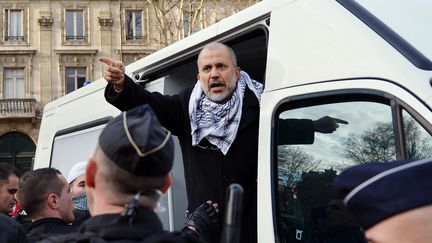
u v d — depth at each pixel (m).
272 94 3.34
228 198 1.85
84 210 4.63
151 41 35.56
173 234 1.76
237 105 3.66
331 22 3.06
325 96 3.00
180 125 3.89
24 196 3.69
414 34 2.80
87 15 35.69
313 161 3.06
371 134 2.77
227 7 29.53
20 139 35.66
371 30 2.87
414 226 1.45
